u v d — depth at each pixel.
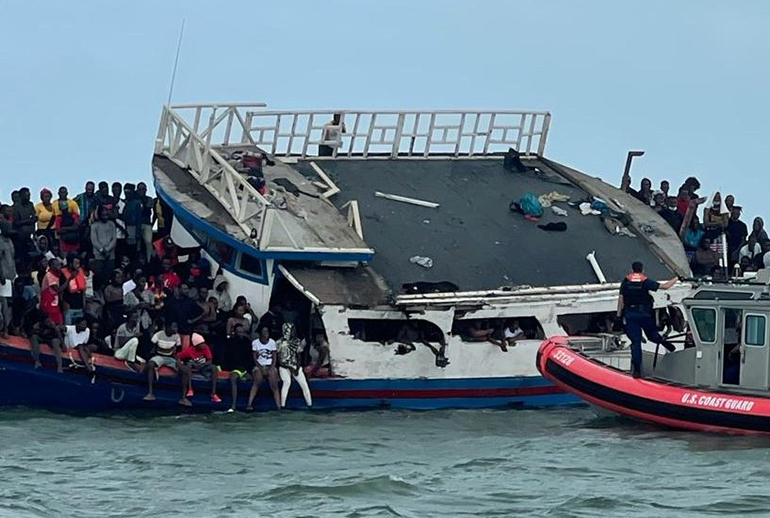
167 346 57.31
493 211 66.06
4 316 56.47
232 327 58.09
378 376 58.75
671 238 66.31
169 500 44.62
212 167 62.84
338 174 66.56
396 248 62.75
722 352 53.44
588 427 55.69
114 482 46.88
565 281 63.44
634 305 54.72
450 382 59.44
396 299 59.25
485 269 62.94
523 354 60.06
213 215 60.41
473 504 44.41
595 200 67.25
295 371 57.62
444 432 55.22
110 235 59.94
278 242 59.22
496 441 53.53
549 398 60.41
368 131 68.06
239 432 54.59
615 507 44.03
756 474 47.78
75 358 56.69
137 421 56.28
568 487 46.44
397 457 50.97
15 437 52.97
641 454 50.91
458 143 69.44
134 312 57.56
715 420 52.81
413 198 65.94
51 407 57.50
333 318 58.12
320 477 47.66
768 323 52.50
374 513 43.03
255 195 59.22
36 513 42.84
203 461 49.94
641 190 70.44
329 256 59.66
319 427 55.62
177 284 59.09
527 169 69.56
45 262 58.25
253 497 44.97
